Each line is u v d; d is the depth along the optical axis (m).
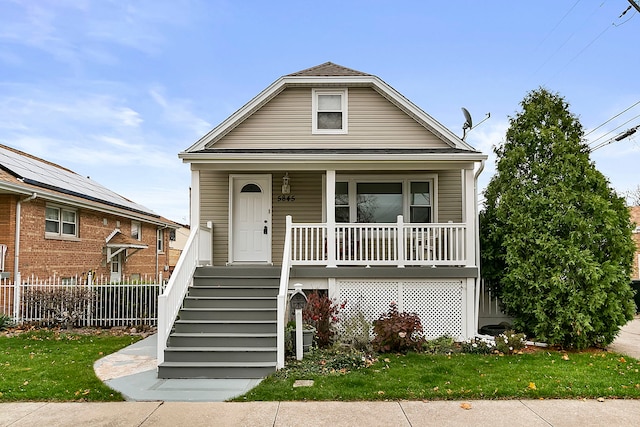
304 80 11.91
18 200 12.67
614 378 6.71
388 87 11.84
